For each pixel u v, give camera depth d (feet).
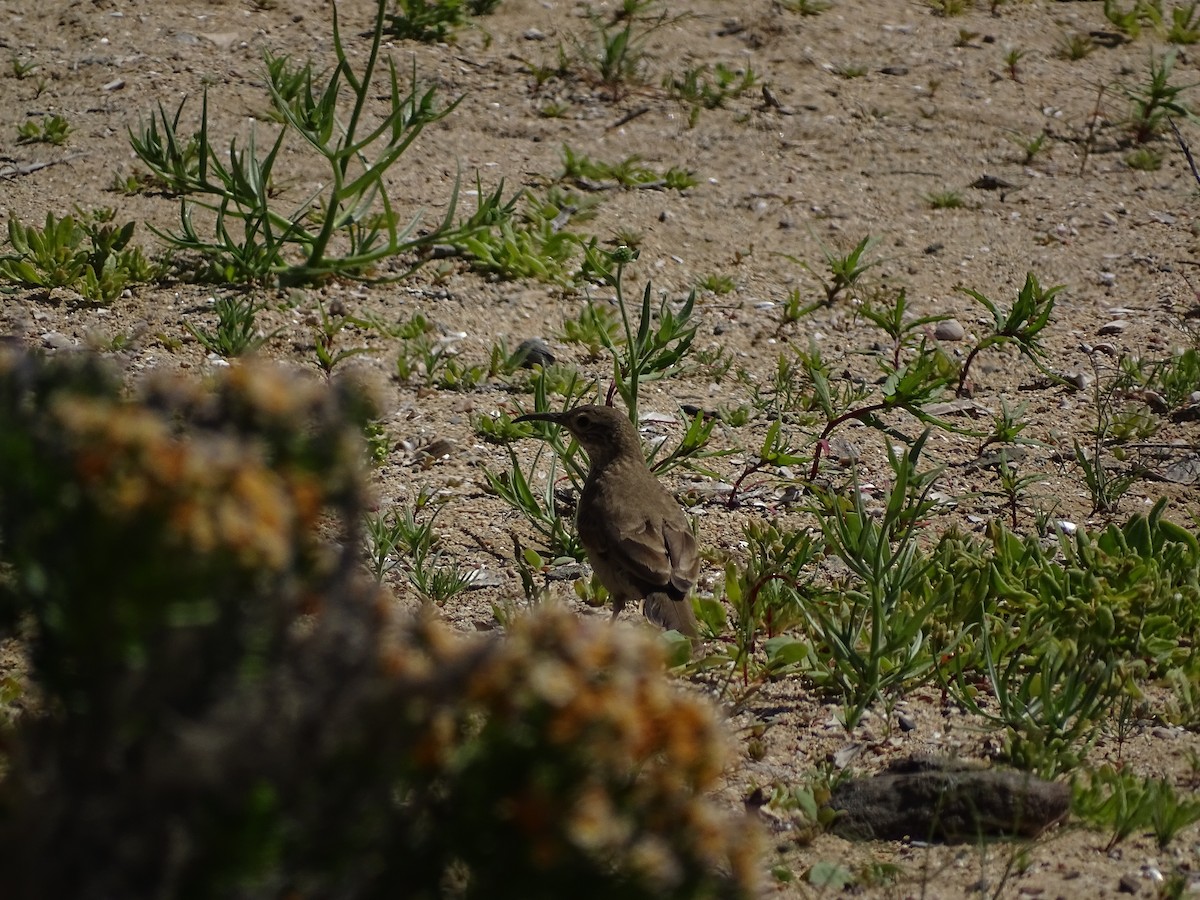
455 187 60.59
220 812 18.92
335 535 43.14
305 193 66.85
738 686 38.22
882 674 37.52
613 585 42.29
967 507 48.49
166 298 58.54
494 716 19.92
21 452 19.54
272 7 83.51
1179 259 68.39
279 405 20.79
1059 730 35.22
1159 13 91.15
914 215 71.46
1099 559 42.39
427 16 82.28
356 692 19.43
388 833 20.65
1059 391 57.21
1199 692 37.14
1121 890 29.60
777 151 76.38
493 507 47.60
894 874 30.17
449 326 58.95
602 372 56.95
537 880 20.31
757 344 59.98
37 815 19.53
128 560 18.74
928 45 88.22
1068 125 80.59
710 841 20.35
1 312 56.24
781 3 90.22
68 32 79.41
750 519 47.42
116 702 19.33
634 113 78.18
